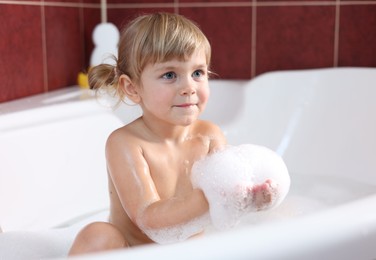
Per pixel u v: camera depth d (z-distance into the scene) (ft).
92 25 6.50
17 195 3.46
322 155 5.17
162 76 2.62
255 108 5.51
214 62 6.42
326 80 5.41
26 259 2.87
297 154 5.28
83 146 4.10
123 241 2.58
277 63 6.24
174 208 2.40
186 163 2.88
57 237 3.17
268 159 2.33
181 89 2.61
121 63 2.86
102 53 5.69
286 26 6.15
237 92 5.67
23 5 4.90
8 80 4.62
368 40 5.90
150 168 2.76
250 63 6.32
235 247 1.42
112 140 2.76
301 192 4.51
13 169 3.46
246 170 2.25
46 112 4.09
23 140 3.59
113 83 2.98
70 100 4.57
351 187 4.71
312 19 6.06
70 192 3.90
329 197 4.40
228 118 5.52
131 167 2.66
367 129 5.05
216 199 2.24
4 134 3.48
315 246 1.50
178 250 1.39
